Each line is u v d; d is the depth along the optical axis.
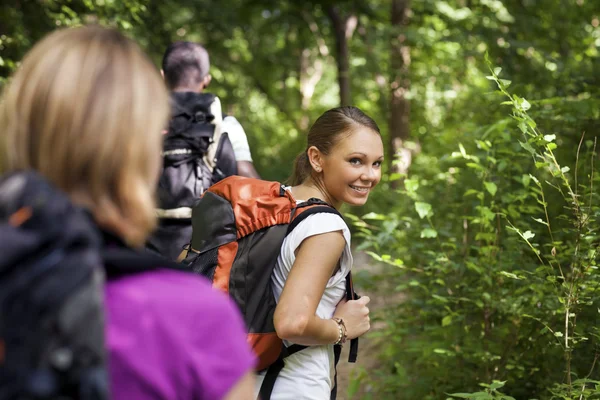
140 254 1.00
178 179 3.27
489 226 3.29
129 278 0.99
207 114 3.36
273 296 2.11
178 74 3.48
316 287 2.02
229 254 2.12
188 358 0.96
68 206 0.95
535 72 6.20
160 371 0.95
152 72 1.06
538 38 9.12
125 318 0.95
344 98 11.62
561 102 3.62
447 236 3.62
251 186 2.19
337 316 2.15
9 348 0.88
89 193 1.00
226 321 1.01
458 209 3.97
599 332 2.76
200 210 2.22
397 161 3.64
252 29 13.64
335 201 2.35
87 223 0.95
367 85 14.98
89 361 0.89
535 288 2.99
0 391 0.87
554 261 2.86
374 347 4.39
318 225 2.07
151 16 8.10
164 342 0.96
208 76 3.56
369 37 12.85
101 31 1.05
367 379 4.11
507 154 3.56
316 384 2.12
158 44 8.41
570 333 2.97
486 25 9.21
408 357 3.80
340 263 2.16
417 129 9.66
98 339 0.90
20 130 1.01
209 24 11.28
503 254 3.28
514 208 3.25
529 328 3.11
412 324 3.80
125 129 1.01
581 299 2.68
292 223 2.11
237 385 1.01
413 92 10.11
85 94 1.00
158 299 0.97
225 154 3.36
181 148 3.28
